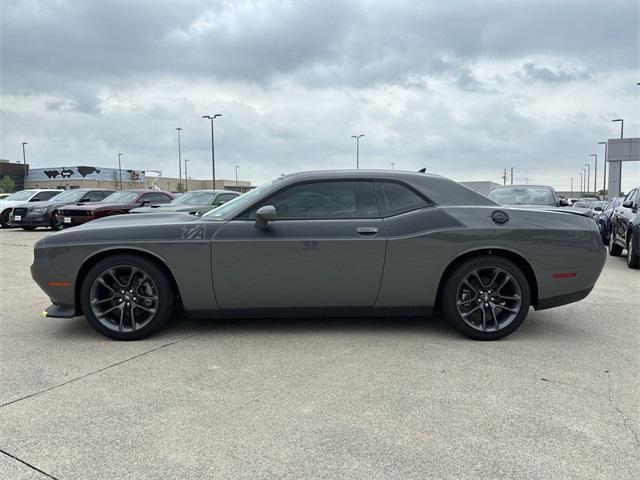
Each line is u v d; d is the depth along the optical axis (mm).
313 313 4340
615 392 3191
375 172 4480
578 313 5301
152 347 4109
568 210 6527
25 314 5305
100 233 4246
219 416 2871
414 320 4922
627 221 9266
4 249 11852
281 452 2488
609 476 2277
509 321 4285
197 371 3568
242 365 3684
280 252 4164
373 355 3898
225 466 2371
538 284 4312
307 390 3229
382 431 2689
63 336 4453
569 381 3377
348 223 4238
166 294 4254
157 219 4629
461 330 4305
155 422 2805
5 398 3127
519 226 4258
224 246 4160
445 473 2303
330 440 2598
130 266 4219
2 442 2598
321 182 4383
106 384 3342
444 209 4320
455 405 3002
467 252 4242
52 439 2627
